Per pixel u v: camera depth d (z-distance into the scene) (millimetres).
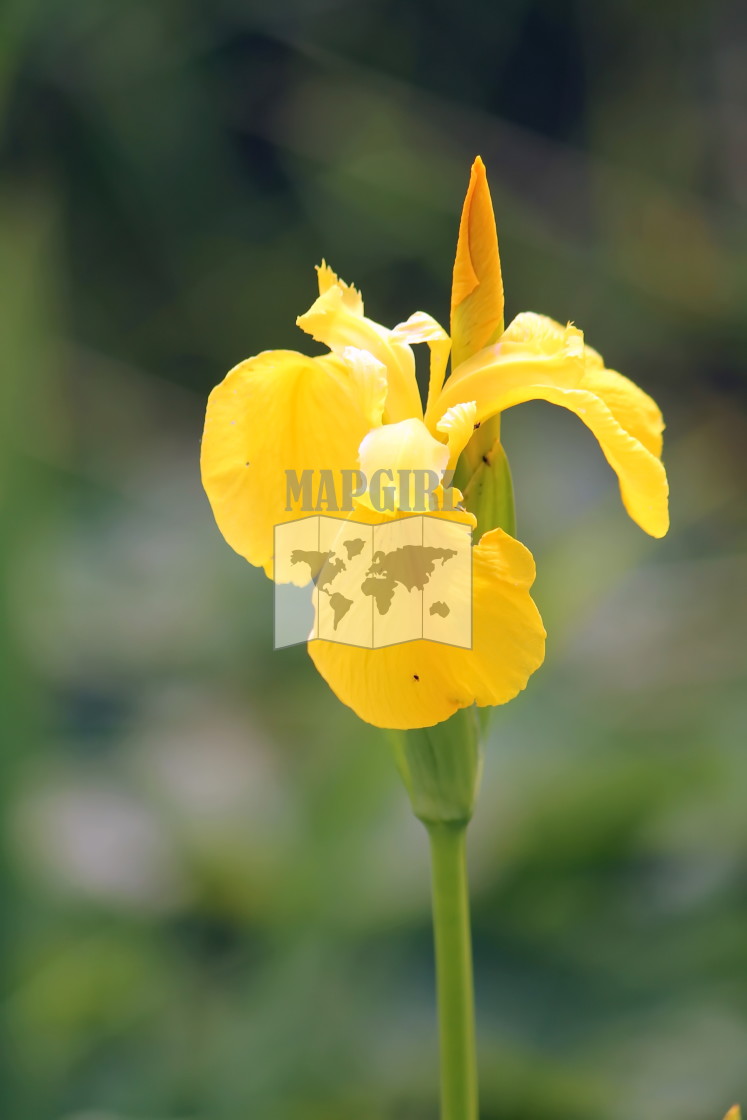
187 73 2848
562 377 669
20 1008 884
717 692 1446
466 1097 681
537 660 645
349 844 1065
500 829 1133
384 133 2773
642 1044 1007
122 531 1851
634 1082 972
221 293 2955
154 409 2727
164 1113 954
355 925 1041
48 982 993
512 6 2889
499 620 645
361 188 2707
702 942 1071
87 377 2609
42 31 2537
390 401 676
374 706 647
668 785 1164
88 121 2773
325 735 1247
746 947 1063
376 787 1085
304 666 1592
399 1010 1015
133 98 2801
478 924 1097
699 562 1830
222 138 2928
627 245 2707
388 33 2908
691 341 2676
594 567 1329
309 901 1052
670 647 1598
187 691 1557
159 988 1082
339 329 681
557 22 2902
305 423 681
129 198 2896
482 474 673
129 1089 976
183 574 1737
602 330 2705
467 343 678
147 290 2961
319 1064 980
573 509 1896
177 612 1658
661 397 2680
